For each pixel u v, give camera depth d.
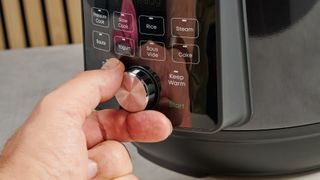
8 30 1.09
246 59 0.39
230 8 0.37
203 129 0.39
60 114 0.37
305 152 0.44
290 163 0.45
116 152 0.40
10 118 0.64
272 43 0.40
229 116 0.38
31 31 1.09
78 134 0.37
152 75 0.39
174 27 0.38
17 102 0.68
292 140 0.43
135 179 0.41
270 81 0.41
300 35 0.40
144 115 0.39
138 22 0.39
